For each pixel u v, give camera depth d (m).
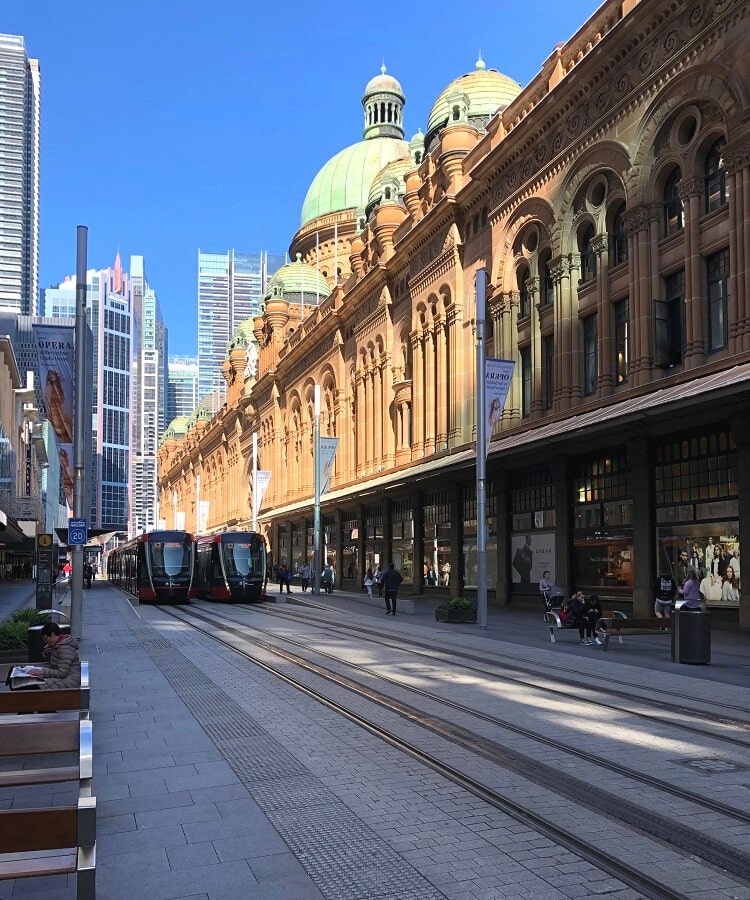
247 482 82.19
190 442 115.81
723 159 21.06
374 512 46.47
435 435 39.69
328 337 56.53
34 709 6.69
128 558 52.66
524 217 31.47
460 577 35.62
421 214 42.03
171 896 4.91
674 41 23.23
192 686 12.45
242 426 84.75
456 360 36.88
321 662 15.02
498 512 31.78
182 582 36.97
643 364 24.05
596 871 5.23
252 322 94.25
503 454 27.20
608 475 25.39
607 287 26.38
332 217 82.94
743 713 10.19
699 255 22.27
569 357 28.33
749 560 19.22
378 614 28.45
